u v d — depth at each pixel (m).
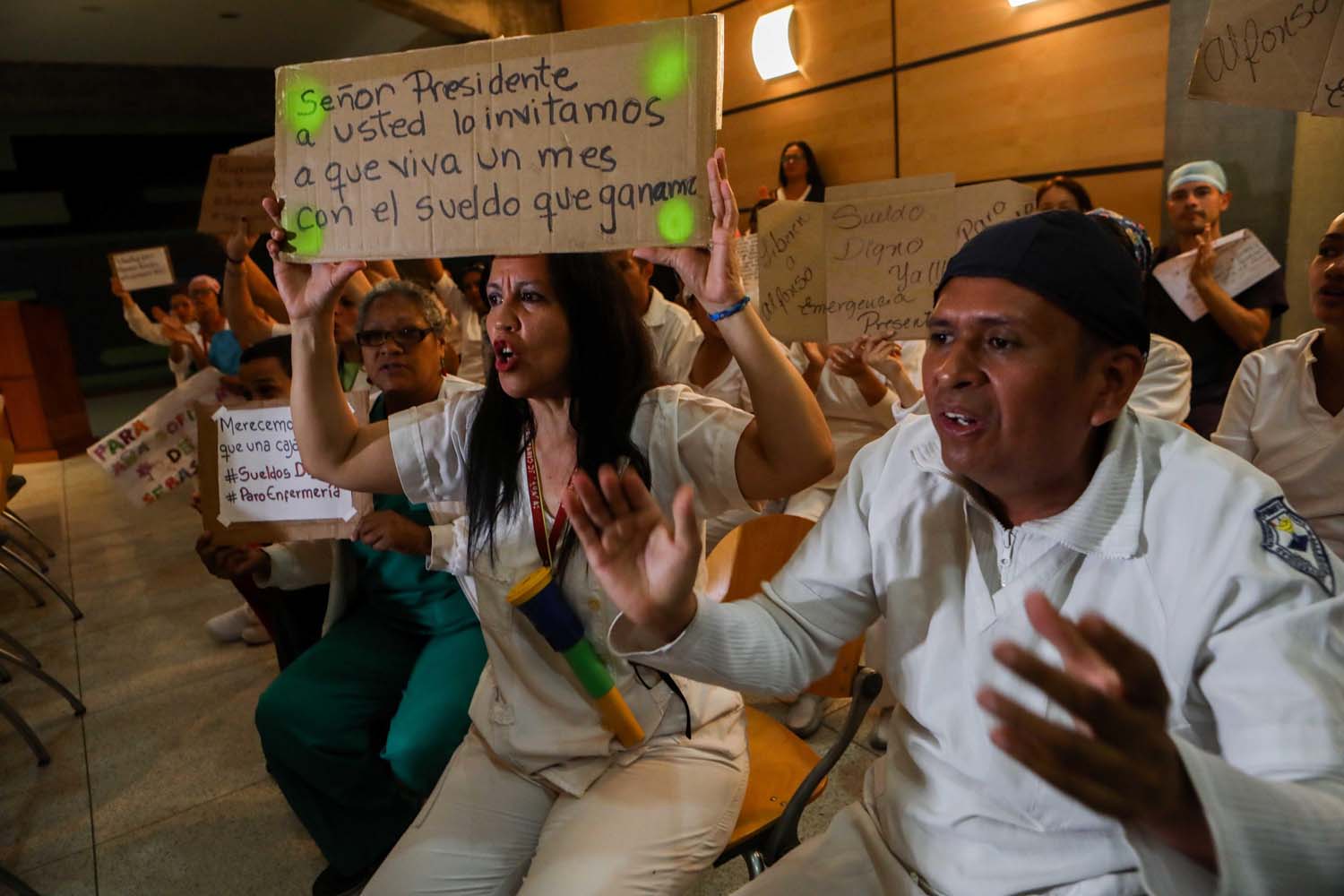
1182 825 0.54
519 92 1.02
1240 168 3.25
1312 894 0.55
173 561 4.04
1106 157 3.67
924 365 0.79
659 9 5.93
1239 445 1.79
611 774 1.18
